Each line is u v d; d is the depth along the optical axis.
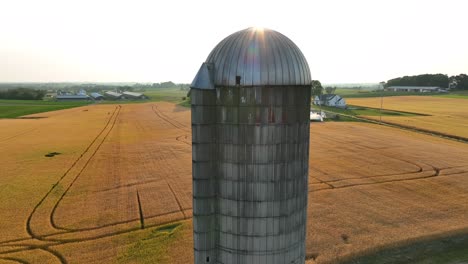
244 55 11.30
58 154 50.69
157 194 33.16
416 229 25.50
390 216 27.92
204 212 12.24
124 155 50.41
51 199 31.48
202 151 11.89
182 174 40.16
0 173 39.97
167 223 26.64
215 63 11.84
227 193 12.06
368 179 38.25
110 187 35.25
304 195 12.80
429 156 49.44
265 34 11.81
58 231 25.02
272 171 11.68
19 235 24.30
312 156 49.59
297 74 11.59
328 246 22.84
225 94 11.50
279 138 11.55
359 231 25.14
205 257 12.53
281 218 12.08
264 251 12.14
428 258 21.80
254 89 11.18
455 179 38.12
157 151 53.41
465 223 26.59
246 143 11.52
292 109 11.59
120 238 24.00
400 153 51.62
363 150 53.97
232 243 12.33
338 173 40.62
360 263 21.11
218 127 11.84
